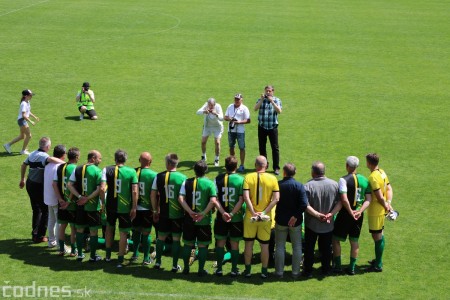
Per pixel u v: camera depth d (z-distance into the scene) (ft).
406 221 46.06
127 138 63.00
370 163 39.04
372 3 156.35
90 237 38.86
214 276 37.52
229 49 104.58
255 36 115.14
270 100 54.29
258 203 36.76
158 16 131.95
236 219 37.04
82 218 38.60
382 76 90.17
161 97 77.46
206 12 137.69
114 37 111.45
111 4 145.07
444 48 109.19
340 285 36.65
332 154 59.98
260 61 97.09
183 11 138.21
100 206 38.75
